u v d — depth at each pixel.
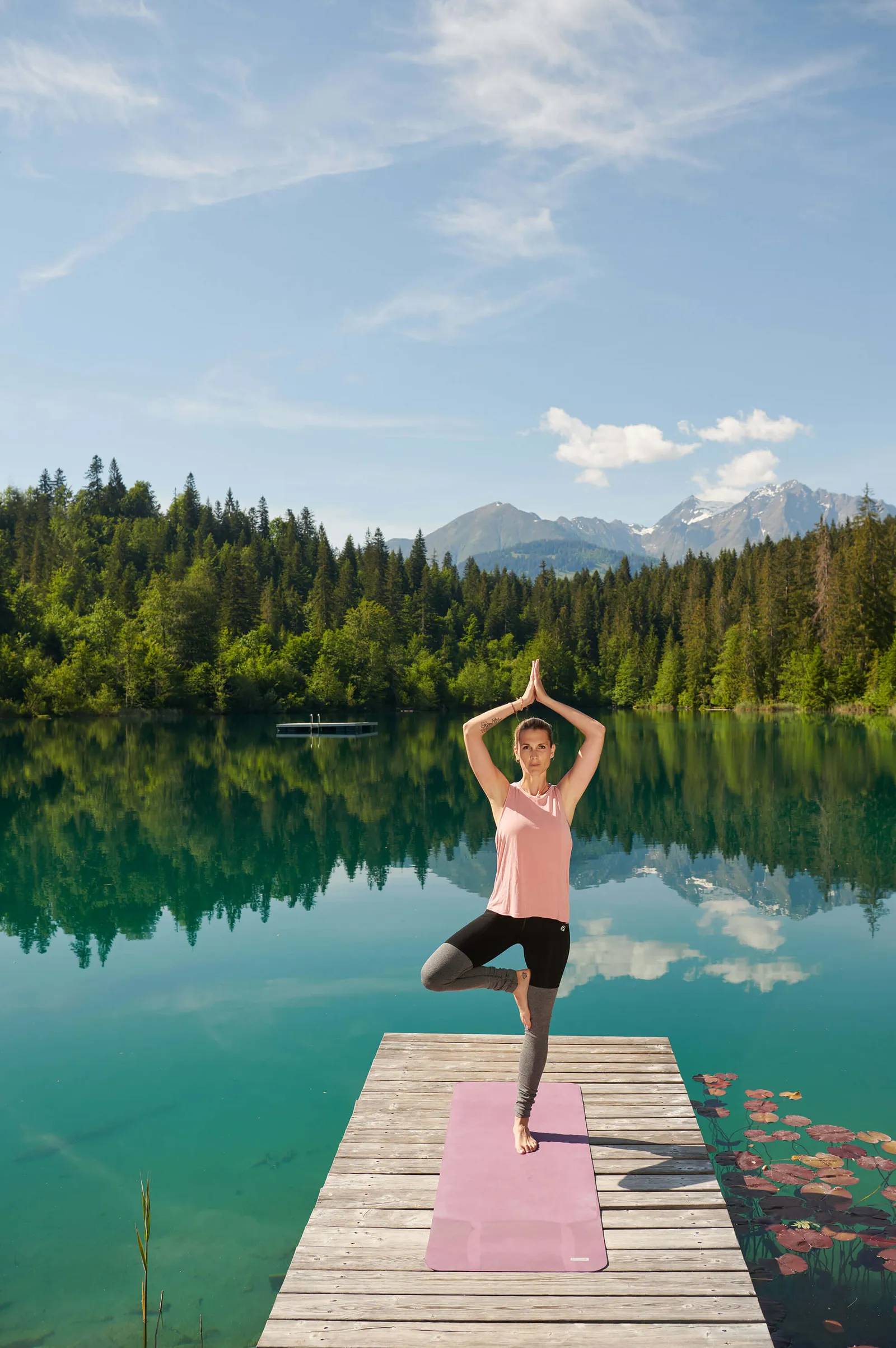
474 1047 4.25
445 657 90.69
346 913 9.52
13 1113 4.98
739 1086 5.00
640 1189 2.98
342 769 25.97
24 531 97.94
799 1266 3.22
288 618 86.00
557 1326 2.34
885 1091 4.92
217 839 14.05
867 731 39.09
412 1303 2.43
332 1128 4.75
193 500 120.62
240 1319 3.25
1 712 51.59
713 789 19.39
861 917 9.02
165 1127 4.79
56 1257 3.64
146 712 57.69
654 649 86.81
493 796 3.18
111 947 8.31
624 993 6.74
